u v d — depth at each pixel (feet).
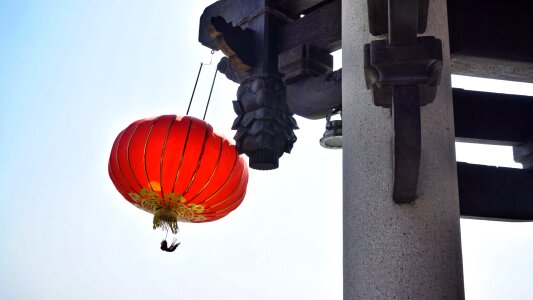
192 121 16.75
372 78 9.55
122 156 16.31
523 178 17.06
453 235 10.84
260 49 17.60
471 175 16.88
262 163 17.13
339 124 16.71
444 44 12.24
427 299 10.23
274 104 17.15
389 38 9.07
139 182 16.22
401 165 9.78
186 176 15.99
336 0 16.88
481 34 15.08
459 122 17.39
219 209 16.89
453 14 15.16
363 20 12.43
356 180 11.37
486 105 17.66
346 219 11.44
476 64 15.46
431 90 9.51
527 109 17.74
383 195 10.94
